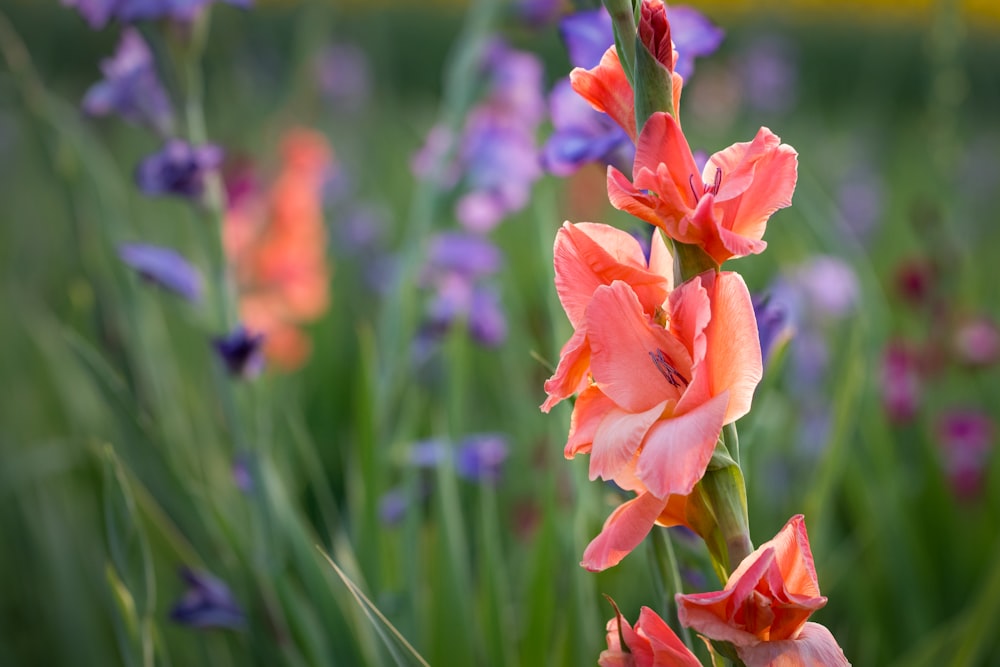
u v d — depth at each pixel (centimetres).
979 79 726
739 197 100
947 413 269
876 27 764
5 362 323
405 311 204
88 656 220
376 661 154
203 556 169
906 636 218
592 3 133
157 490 168
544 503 175
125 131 447
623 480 100
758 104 552
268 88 525
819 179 514
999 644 208
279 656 157
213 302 170
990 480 261
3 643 232
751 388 98
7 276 355
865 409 223
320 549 119
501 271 288
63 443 244
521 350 270
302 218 266
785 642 99
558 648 150
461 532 170
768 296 130
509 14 216
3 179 441
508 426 271
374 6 620
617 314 99
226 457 230
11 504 247
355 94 596
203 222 169
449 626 165
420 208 213
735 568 100
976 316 282
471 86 217
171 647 208
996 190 523
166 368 207
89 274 192
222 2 170
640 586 181
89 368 167
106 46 565
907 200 489
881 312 225
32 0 550
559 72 240
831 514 253
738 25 655
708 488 100
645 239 120
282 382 220
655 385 99
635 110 100
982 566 239
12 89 242
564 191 363
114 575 133
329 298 346
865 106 719
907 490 249
